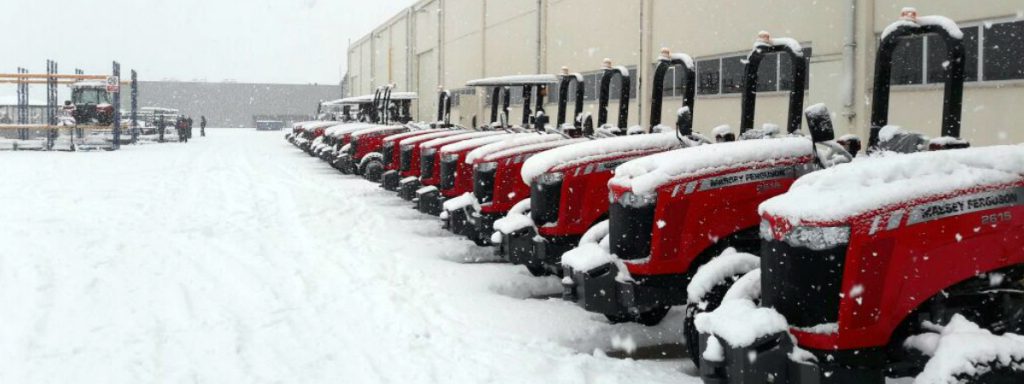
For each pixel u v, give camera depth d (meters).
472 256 8.84
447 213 9.24
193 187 15.39
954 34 4.30
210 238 9.68
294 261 8.30
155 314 6.30
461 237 9.91
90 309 6.43
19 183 15.93
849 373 3.92
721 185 5.39
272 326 6.00
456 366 5.09
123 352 5.39
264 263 8.20
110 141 31.00
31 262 8.10
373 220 11.18
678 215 5.38
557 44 22.12
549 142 8.53
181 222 10.88
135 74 35.03
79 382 4.86
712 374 4.21
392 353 5.36
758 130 5.69
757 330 3.98
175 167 20.61
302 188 15.19
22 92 32.66
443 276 7.60
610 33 18.80
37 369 5.07
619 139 7.05
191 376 4.95
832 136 4.62
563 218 7.00
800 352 3.97
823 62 12.09
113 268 7.92
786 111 12.90
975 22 9.91
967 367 3.59
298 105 91.31
